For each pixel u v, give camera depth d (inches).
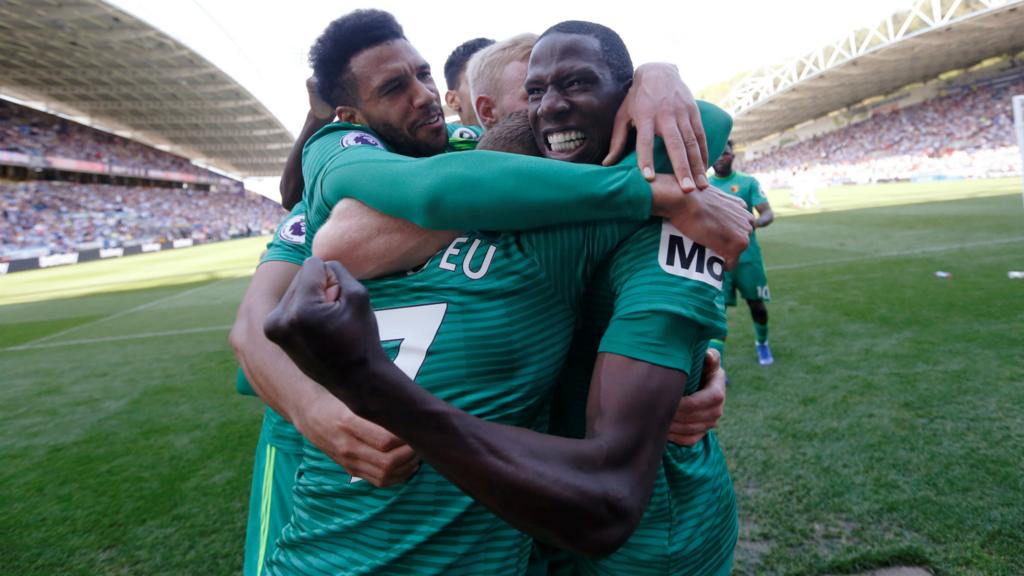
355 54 48.2
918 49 1497.3
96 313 400.2
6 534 105.7
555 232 35.9
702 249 34.1
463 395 34.4
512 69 49.8
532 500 23.6
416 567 33.6
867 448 107.0
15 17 1133.1
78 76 1470.2
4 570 94.3
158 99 1660.9
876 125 1820.9
